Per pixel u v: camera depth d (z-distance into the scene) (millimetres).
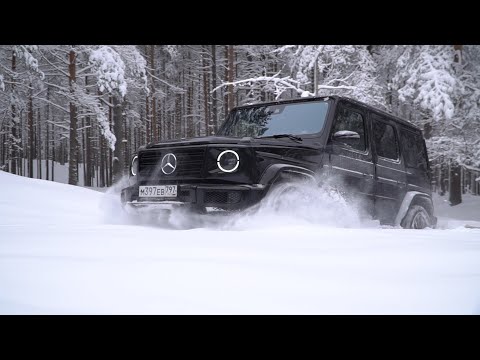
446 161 14625
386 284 1027
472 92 14531
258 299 875
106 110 19062
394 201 5172
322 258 1468
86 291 919
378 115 5211
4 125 22703
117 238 2045
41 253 1510
